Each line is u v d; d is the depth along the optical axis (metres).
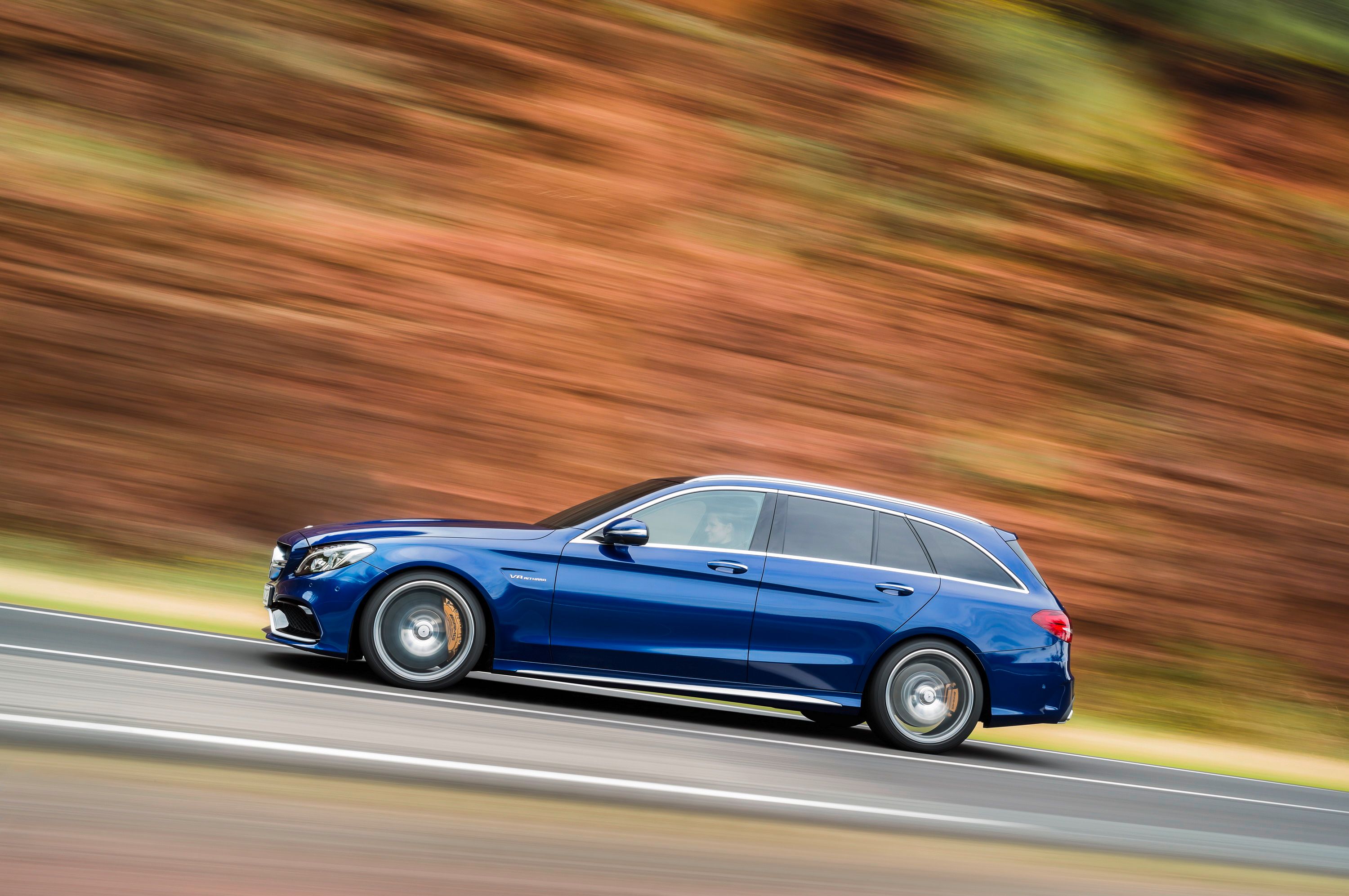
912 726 7.53
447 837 4.30
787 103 18.81
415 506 11.84
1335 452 16.22
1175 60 23.03
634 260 15.55
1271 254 19.48
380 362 13.21
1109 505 14.34
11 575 9.14
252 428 12.10
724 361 14.61
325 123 15.94
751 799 5.52
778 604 7.29
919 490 13.78
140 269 13.35
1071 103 20.89
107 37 15.98
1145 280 18.14
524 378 13.56
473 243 15.02
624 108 17.69
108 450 11.47
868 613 7.43
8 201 13.58
